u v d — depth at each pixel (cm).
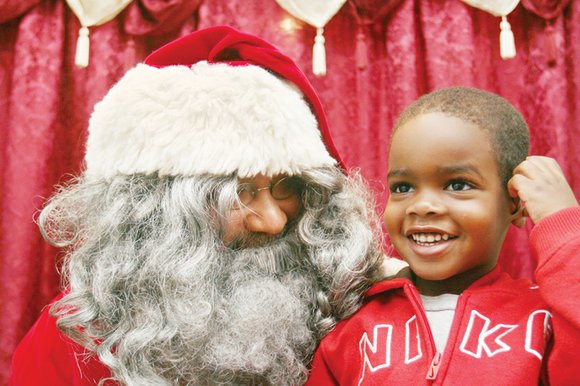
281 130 87
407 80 159
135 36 165
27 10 163
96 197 93
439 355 75
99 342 87
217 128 87
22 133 158
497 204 78
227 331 83
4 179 159
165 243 85
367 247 91
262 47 98
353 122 165
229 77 89
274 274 90
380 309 84
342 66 167
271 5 165
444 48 161
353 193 97
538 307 75
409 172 78
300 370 84
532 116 165
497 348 73
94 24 160
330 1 160
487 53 167
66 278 104
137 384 78
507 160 79
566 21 166
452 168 76
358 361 81
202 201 87
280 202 92
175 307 82
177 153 87
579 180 161
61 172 163
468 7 164
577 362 68
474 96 82
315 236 91
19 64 160
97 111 94
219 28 99
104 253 88
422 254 78
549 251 71
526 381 70
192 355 81
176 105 88
